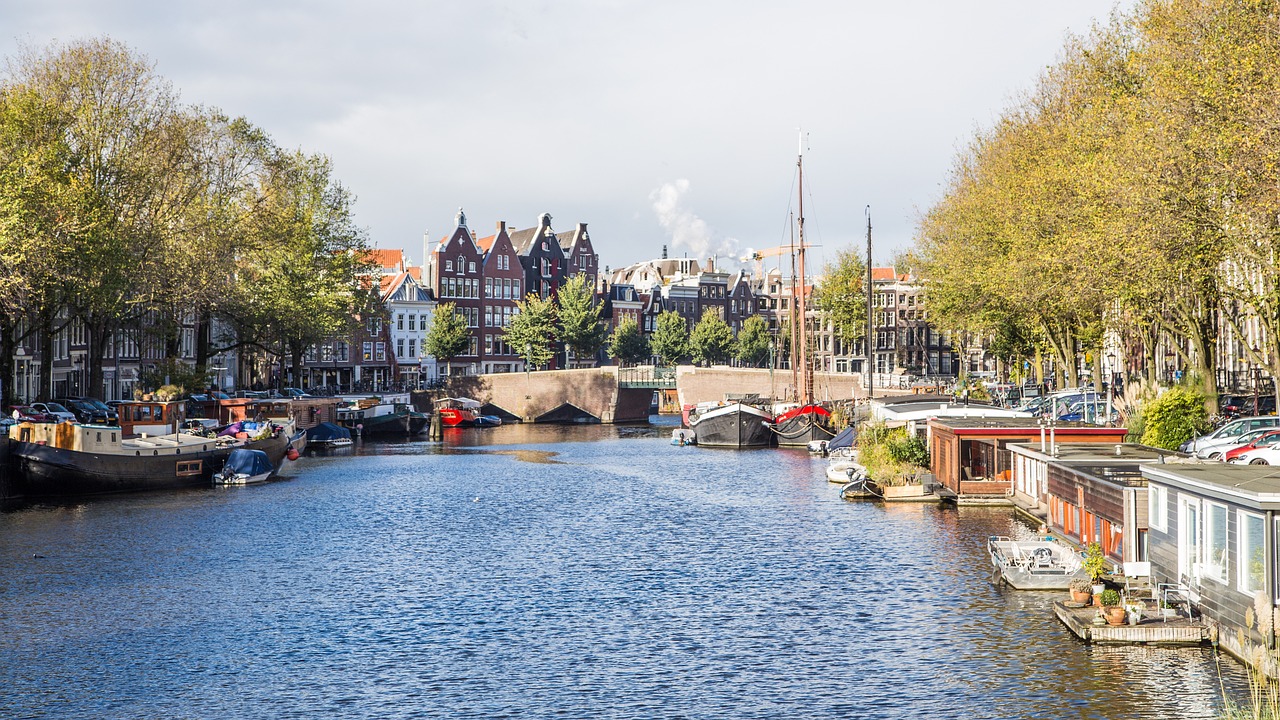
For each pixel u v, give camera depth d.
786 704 22.48
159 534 41.75
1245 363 64.94
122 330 75.69
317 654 26.41
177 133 64.69
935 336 144.50
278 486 57.62
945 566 34.41
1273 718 19.61
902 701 22.38
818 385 101.19
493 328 140.75
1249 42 37.81
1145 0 45.75
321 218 81.81
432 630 28.52
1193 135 37.94
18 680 24.47
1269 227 36.75
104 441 50.94
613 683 24.08
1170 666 23.08
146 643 27.28
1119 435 45.09
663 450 81.56
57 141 56.25
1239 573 22.47
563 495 54.78
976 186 62.72
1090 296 47.72
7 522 43.66
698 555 37.91
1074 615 26.17
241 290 72.56
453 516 47.44
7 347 59.69
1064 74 55.88
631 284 171.88
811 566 35.41
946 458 49.06
